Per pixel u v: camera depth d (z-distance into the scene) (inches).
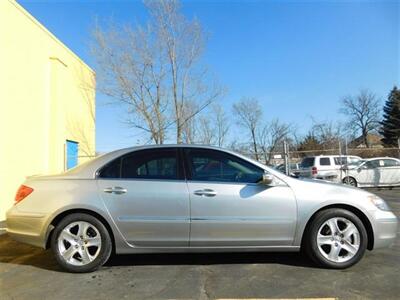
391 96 2564.0
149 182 211.8
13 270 216.1
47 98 520.1
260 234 209.3
